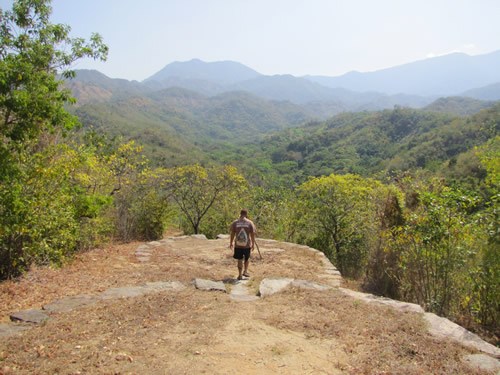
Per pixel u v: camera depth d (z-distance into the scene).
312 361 4.29
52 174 8.01
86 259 9.89
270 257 10.74
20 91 7.10
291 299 6.52
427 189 9.05
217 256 10.70
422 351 4.54
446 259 7.43
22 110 7.18
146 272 8.50
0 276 7.66
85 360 4.07
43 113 7.55
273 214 18.66
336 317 5.62
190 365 4.07
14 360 4.00
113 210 14.18
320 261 10.62
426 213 7.68
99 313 5.55
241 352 4.44
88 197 10.03
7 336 4.64
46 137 9.28
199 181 18.12
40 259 8.59
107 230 13.07
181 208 18.34
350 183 16.03
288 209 18.12
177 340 4.68
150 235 15.94
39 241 8.05
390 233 8.80
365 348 4.61
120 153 14.52
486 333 6.93
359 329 5.15
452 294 7.54
